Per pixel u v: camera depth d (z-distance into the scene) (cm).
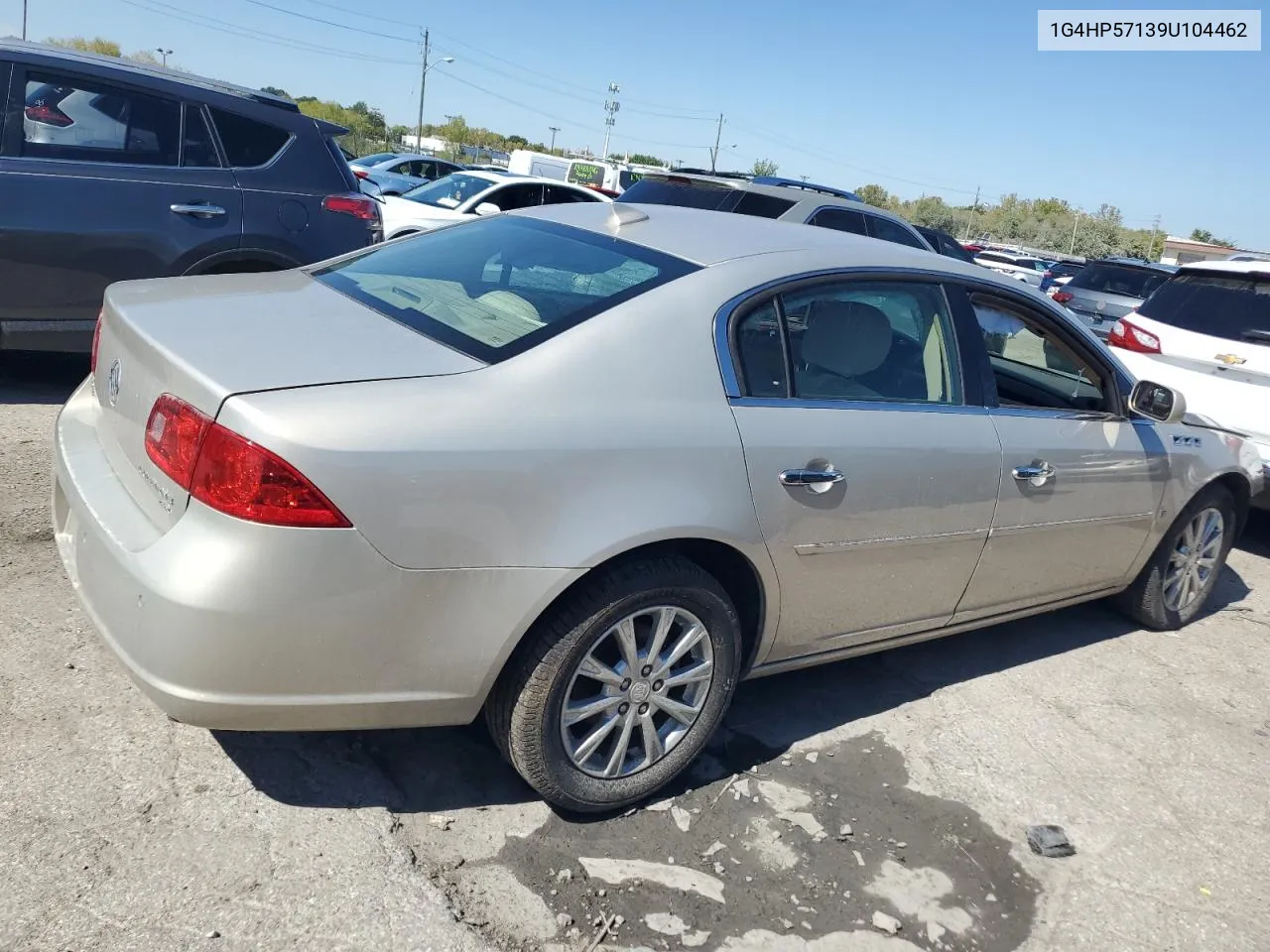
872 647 340
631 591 255
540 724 252
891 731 344
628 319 265
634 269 291
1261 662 446
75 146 519
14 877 221
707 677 284
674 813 282
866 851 279
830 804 297
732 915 246
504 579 235
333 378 231
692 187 865
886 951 244
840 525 297
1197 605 475
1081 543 392
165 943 212
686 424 263
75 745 267
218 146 560
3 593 334
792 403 290
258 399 218
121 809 247
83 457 266
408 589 225
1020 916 264
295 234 582
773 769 311
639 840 269
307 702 226
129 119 533
